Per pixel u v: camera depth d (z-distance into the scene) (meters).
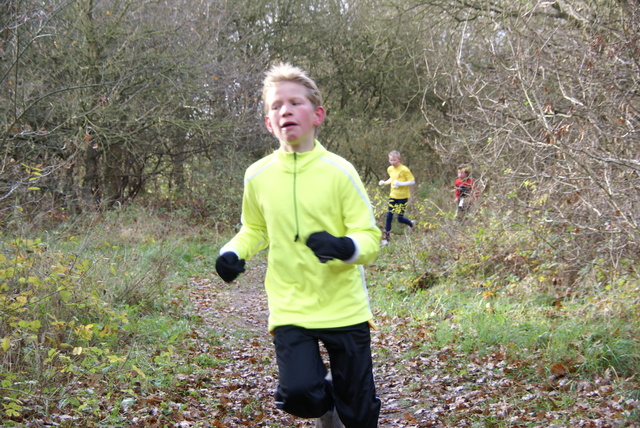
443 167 19.80
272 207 2.96
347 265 2.95
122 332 6.07
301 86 2.95
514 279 7.57
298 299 2.95
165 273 8.28
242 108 17.58
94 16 13.84
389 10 17.11
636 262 6.52
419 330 6.80
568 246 6.95
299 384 2.80
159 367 5.34
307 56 21.08
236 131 17.62
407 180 13.07
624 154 6.75
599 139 6.62
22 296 4.57
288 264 2.96
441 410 4.53
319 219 2.93
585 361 4.83
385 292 8.95
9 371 4.45
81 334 4.99
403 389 5.13
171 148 18.22
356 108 21.62
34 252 5.36
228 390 5.16
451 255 9.08
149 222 13.76
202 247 13.44
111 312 5.38
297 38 20.44
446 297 7.86
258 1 19.03
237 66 17.12
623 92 6.36
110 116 13.77
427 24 15.43
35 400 4.20
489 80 8.04
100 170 17.59
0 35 9.40
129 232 12.19
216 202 17.39
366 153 20.45
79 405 4.21
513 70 7.04
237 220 17.20
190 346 6.29
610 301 5.83
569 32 7.84
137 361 5.32
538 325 5.85
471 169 9.08
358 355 2.94
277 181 2.97
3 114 11.00
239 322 7.90
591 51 6.63
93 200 13.80
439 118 20.14
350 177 2.92
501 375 5.07
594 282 6.53
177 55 14.11
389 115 21.78
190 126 15.06
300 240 2.94
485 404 4.52
